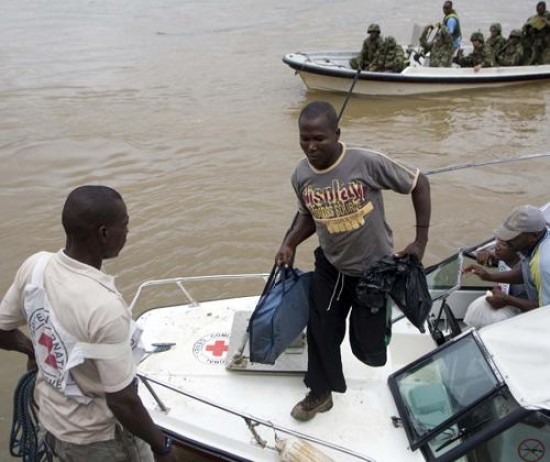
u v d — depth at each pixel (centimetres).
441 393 313
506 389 281
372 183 277
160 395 345
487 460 279
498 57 1329
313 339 314
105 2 2402
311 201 285
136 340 262
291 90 1260
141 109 1129
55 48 1634
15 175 838
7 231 688
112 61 1501
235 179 816
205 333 394
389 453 306
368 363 313
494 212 718
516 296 399
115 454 245
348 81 1194
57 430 238
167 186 796
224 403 338
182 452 351
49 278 221
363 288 287
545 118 1084
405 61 1257
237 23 1989
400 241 659
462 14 2030
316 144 267
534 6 2127
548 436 268
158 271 606
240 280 591
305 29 1883
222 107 1145
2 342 248
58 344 217
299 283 330
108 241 223
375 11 2144
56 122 1052
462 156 900
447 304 416
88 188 222
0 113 1102
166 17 2105
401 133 1013
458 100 1198
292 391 346
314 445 312
